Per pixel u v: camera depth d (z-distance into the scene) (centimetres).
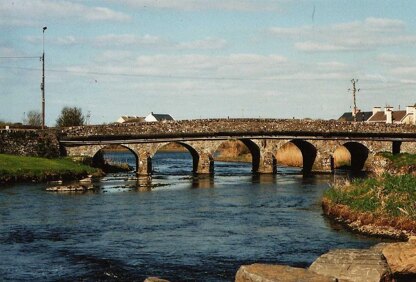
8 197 5044
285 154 11462
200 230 3641
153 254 2966
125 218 4088
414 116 14175
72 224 3806
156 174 8338
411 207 3566
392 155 8431
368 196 3969
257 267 2105
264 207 4703
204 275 2575
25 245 3153
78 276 2548
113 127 7850
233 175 8181
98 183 6488
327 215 4216
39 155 7312
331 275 2244
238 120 8469
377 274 2198
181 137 8200
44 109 8300
